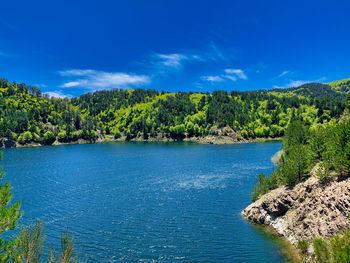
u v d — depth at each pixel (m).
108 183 72.19
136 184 70.44
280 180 45.97
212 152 147.75
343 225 25.34
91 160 122.56
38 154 151.00
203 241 34.59
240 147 174.25
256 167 91.00
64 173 88.38
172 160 118.62
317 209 30.88
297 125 82.88
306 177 39.84
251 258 29.55
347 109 99.44
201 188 63.56
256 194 47.97
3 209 11.88
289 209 36.94
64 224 41.50
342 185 29.28
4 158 131.62
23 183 72.69
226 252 31.33
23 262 11.16
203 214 45.12
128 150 172.12
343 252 15.51
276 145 183.62
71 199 56.00
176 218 43.56
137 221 42.50
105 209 49.00
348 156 30.56
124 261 29.86
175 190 62.53
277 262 28.16
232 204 50.22
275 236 34.84
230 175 78.62
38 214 46.41
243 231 37.28
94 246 33.66
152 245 33.78
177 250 32.31
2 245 11.70
